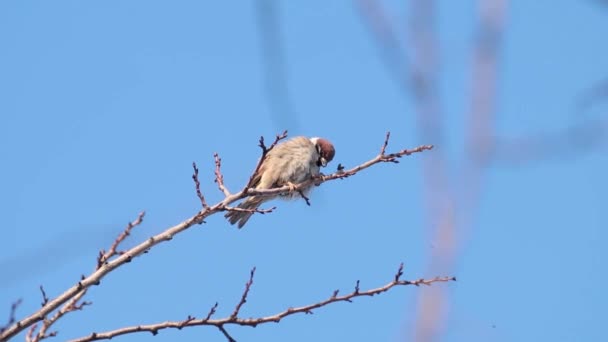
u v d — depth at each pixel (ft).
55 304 30.01
